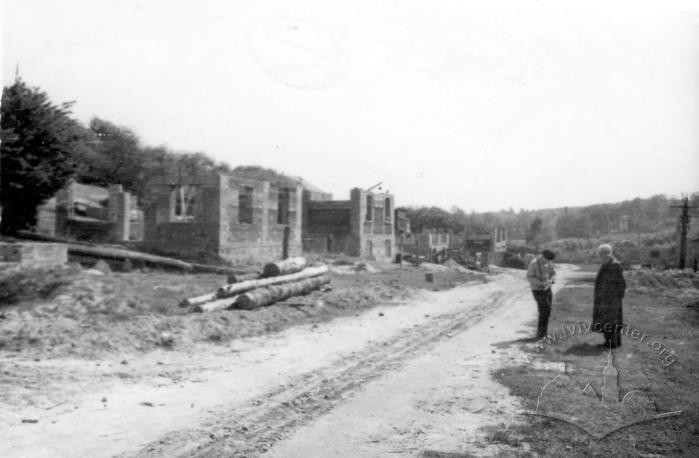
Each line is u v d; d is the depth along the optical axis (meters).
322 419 7.02
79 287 15.04
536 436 6.05
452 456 5.68
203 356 10.61
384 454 5.84
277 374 9.27
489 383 8.45
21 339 10.65
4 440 6.07
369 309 18.00
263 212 32.28
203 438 6.29
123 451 5.87
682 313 13.49
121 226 39.06
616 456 5.38
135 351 10.68
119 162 62.22
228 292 15.60
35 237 27.02
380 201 49.16
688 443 5.57
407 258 52.41
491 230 69.75
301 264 19.72
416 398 7.87
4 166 25.42
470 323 15.05
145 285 17.91
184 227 29.03
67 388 8.07
